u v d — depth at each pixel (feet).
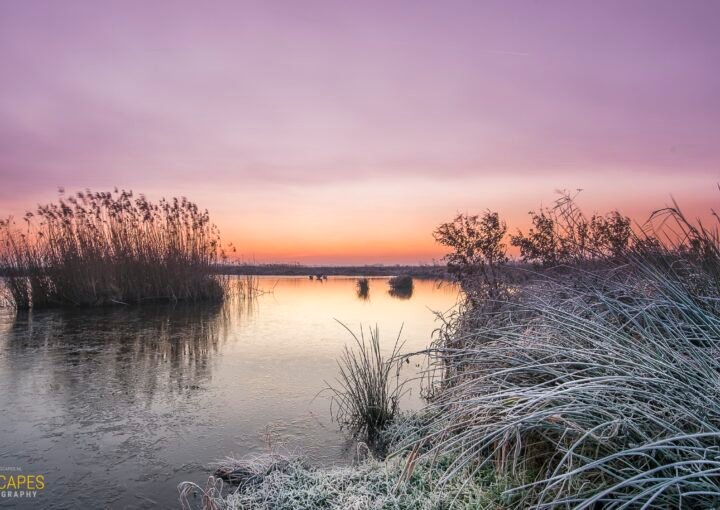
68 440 17.42
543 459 11.72
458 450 12.85
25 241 55.01
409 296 82.23
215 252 70.74
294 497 12.07
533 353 13.25
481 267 30.99
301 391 23.31
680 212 13.46
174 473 14.76
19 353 31.99
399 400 20.94
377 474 12.87
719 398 8.82
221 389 23.73
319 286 114.83
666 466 7.54
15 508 12.78
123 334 39.29
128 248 62.34
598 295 13.35
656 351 11.02
